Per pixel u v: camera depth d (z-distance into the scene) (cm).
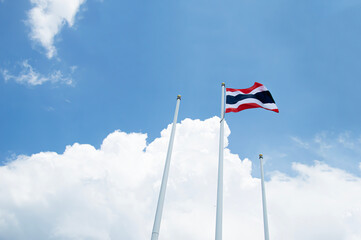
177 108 1396
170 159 1212
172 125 1330
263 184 2052
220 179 1116
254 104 1447
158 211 1044
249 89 1527
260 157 2188
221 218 1002
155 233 985
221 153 1210
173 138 1286
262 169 2134
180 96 1436
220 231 964
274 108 1440
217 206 1037
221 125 1340
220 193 1070
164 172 1162
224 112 1387
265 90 1503
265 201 1962
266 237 1816
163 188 1112
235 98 1473
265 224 1869
